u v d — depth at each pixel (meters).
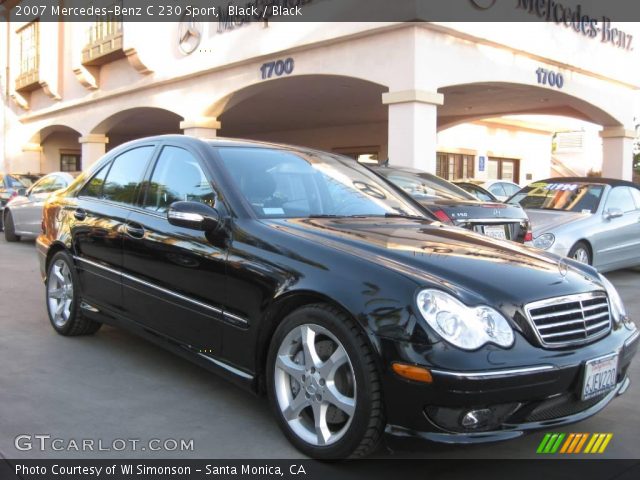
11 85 25.48
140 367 4.67
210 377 4.50
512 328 3.02
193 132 15.98
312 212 4.18
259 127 24.44
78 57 19.48
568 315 3.22
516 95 16.03
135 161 4.90
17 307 6.55
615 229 8.73
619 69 16.88
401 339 2.91
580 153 32.44
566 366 3.03
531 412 3.02
